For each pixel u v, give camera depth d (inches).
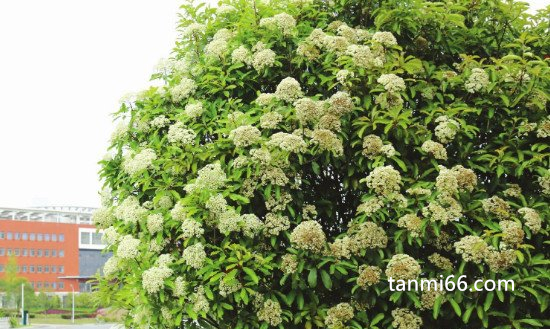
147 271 202.1
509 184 223.6
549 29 265.1
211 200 203.0
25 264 3486.7
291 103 226.5
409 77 234.8
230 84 246.7
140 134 257.6
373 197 207.9
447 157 226.8
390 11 234.1
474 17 263.6
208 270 200.7
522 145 226.1
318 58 239.6
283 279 201.6
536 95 223.6
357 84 226.7
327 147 207.0
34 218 4072.3
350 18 263.1
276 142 207.3
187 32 261.3
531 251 217.2
